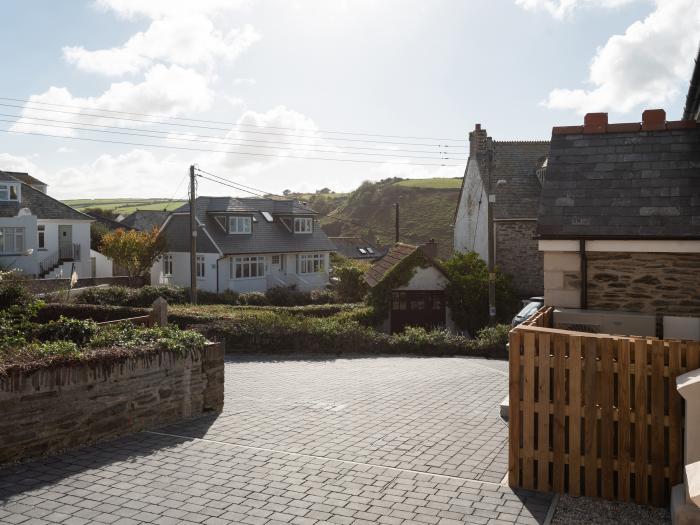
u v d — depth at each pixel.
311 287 49.25
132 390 9.00
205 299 38.56
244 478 7.10
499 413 10.53
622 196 9.89
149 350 9.28
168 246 44.41
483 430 9.39
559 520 6.04
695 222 9.23
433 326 30.50
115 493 6.57
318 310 30.14
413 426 9.62
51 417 7.86
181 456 7.91
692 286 9.59
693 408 5.81
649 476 6.46
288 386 13.46
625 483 6.54
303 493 6.65
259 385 13.62
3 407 7.34
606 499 6.59
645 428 6.45
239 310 27.61
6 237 39.56
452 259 32.38
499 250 33.16
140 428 9.16
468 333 30.69
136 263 42.53
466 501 6.49
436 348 20.72
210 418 10.07
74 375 8.12
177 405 9.87
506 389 12.99
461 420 10.05
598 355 6.62
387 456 8.02
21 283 26.00
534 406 6.89
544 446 6.84
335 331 21.02
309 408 10.93
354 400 11.72
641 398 6.45
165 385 9.61
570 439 6.72
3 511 6.03
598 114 11.18
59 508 6.14
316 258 50.19
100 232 55.00
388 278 29.95
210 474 7.22
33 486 6.72
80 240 44.69
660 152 10.41
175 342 9.87
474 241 37.78
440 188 95.31
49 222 42.66
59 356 8.00
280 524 5.85
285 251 47.16
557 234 9.61
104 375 8.54
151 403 9.35
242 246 44.72
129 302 34.34
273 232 47.91
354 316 28.73
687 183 9.80
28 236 40.12
